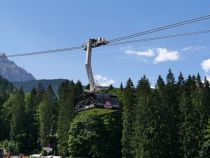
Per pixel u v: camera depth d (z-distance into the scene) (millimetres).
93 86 25297
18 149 181750
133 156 126812
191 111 123812
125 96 136500
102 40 22047
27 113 191000
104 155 140250
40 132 180125
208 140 118000
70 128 144875
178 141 124188
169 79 146625
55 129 177375
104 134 142375
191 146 121375
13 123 187625
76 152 142250
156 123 122750
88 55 22094
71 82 184000
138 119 124250
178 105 129875
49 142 174500
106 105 24984
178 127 125250
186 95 126750
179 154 123250
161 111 125062
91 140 140750
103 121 142875
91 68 22188
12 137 186750
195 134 122062
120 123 143250
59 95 182750
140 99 126312
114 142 142125
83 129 142125
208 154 118750
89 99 25062
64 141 153500
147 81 137000
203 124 122688
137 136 123875
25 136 185750
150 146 120938
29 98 198375
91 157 141750
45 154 168000
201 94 126812
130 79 156625
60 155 155125
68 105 156500
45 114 179500
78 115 147500
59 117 158625
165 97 130000
